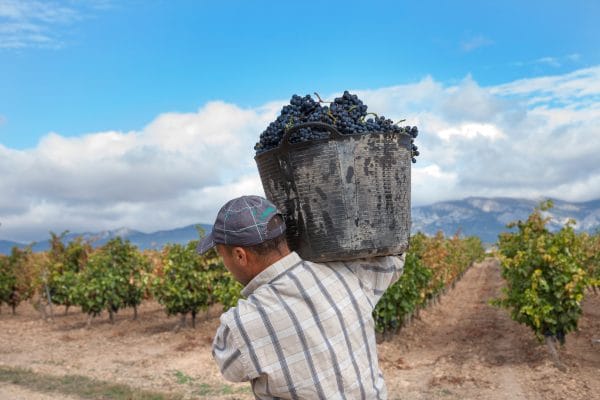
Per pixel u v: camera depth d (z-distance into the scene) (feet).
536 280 34.37
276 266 6.84
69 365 38.58
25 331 56.65
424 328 53.78
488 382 31.22
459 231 102.58
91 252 73.36
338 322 6.72
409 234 7.73
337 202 7.09
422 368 35.94
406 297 45.39
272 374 6.43
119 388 30.81
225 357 6.60
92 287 56.70
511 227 38.96
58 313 73.05
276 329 6.49
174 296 51.57
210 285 51.67
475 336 47.39
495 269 159.94
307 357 6.48
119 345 47.16
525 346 40.57
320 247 7.16
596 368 33.09
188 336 49.16
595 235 67.36
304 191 7.19
